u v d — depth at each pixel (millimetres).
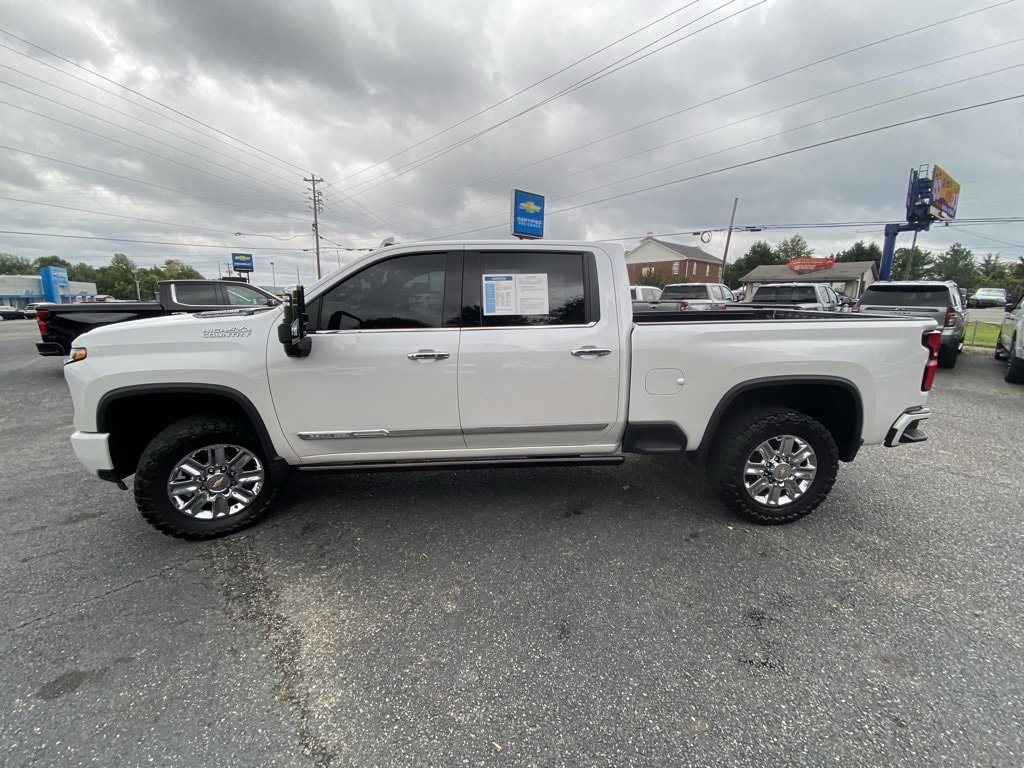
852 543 2930
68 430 5406
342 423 2928
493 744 1658
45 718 1751
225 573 2658
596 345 2969
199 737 1684
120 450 2971
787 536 3016
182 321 2879
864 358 2998
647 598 2428
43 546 2934
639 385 3018
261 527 3143
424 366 2895
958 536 3012
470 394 2949
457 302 2957
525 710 1792
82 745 1650
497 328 2955
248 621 2281
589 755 1616
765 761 1590
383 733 1702
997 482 3844
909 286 9453
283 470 3027
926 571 2643
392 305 2934
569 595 2457
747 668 1979
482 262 2980
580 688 1889
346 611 2348
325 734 1697
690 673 1957
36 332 19000
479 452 3131
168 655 2064
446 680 1935
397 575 2631
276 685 1912
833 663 2000
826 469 3084
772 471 3084
